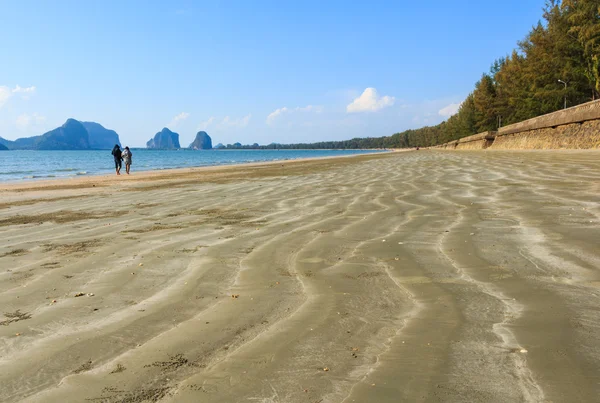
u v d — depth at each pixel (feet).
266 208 27.09
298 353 7.64
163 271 13.57
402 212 22.94
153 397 6.40
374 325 8.79
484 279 11.45
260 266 13.82
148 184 51.57
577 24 122.11
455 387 6.24
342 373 6.85
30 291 11.92
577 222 17.56
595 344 7.38
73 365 7.52
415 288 11.05
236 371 7.08
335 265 13.58
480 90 251.80
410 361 7.12
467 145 228.63
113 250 16.69
